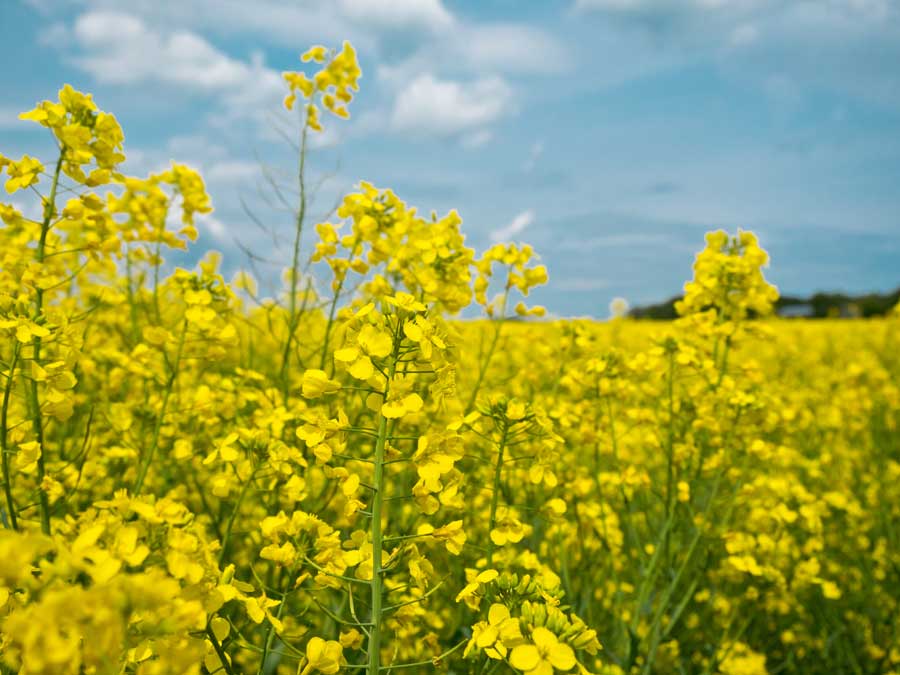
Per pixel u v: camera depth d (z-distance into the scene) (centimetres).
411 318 202
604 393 427
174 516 191
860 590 553
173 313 557
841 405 777
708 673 398
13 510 252
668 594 374
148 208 491
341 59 466
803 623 529
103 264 559
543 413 260
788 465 614
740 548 389
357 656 296
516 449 388
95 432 423
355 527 344
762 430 423
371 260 411
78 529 250
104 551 131
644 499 440
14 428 271
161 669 132
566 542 433
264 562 367
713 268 445
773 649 523
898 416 837
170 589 117
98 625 111
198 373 472
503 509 261
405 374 204
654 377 471
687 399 450
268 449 287
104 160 297
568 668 157
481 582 208
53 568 121
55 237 387
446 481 213
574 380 430
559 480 414
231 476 295
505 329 599
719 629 466
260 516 388
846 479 694
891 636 506
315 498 359
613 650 398
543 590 204
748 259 439
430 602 375
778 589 411
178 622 129
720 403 412
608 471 506
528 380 497
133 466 411
